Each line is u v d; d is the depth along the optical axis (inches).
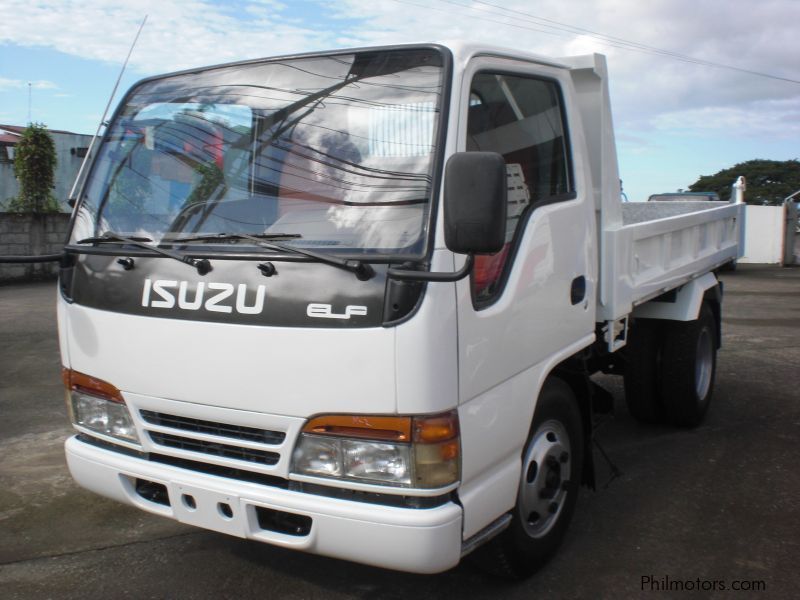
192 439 120.6
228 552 151.7
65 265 134.0
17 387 282.4
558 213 140.4
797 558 148.9
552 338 137.6
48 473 194.2
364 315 103.3
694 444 217.9
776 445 216.7
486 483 117.9
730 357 336.2
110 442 129.9
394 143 114.3
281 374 109.0
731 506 174.4
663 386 221.3
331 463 108.3
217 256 114.3
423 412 103.4
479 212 94.0
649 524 165.0
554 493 143.5
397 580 140.2
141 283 121.6
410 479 104.7
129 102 146.7
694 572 143.6
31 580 141.1
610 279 159.9
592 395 161.3
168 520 167.2
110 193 137.9
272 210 120.0
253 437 114.5
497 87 127.0
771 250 837.8
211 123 133.0
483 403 115.3
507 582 139.1
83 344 130.1
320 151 120.0
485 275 117.6
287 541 112.1
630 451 212.4
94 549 153.5
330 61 126.6
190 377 116.8
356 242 109.7
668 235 197.6
